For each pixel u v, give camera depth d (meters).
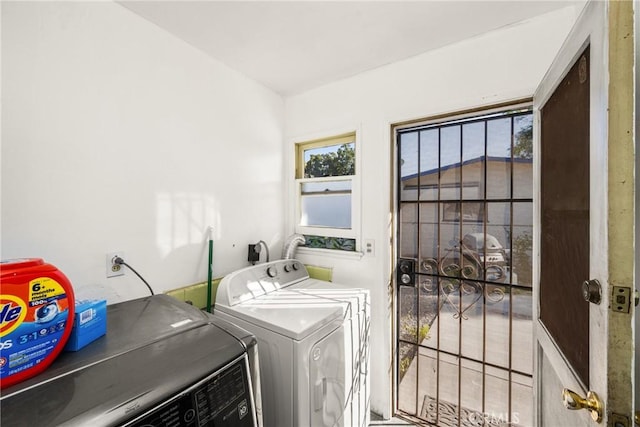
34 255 1.04
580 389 0.78
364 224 1.86
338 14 1.33
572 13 1.25
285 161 2.23
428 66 1.63
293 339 1.13
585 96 0.78
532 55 1.34
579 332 0.80
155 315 0.98
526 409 1.47
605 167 0.63
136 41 1.34
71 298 0.71
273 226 2.13
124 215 1.30
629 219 0.60
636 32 0.81
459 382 1.66
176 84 1.50
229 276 1.49
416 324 1.80
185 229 1.55
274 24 1.41
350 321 1.47
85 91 1.17
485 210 1.58
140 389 0.61
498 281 1.54
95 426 0.52
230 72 1.80
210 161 1.68
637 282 0.80
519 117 1.48
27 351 0.61
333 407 1.32
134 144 1.33
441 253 1.71
